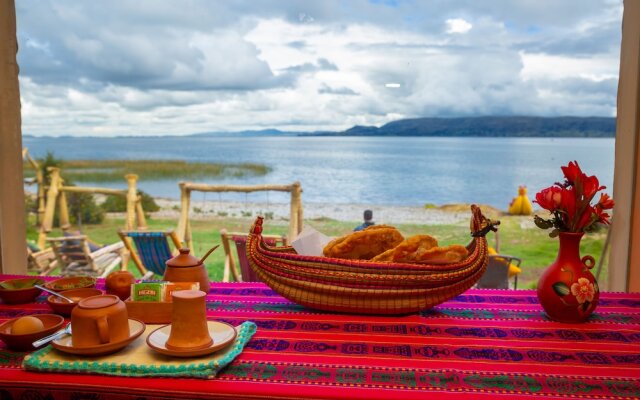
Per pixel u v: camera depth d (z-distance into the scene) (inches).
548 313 60.0
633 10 100.8
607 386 43.5
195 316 47.3
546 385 43.4
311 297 60.6
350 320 59.2
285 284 61.7
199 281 65.1
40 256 176.6
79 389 42.9
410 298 59.1
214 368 44.3
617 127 106.6
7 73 109.9
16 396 43.6
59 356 46.9
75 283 70.1
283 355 49.0
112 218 333.7
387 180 522.3
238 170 554.9
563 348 51.5
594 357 49.4
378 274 58.6
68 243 172.9
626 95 103.7
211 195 466.3
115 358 46.5
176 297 47.2
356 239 61.6
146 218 327.3
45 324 54.5
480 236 62.9
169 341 47.5
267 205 381.7
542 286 59.9
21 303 66.0
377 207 387.9
